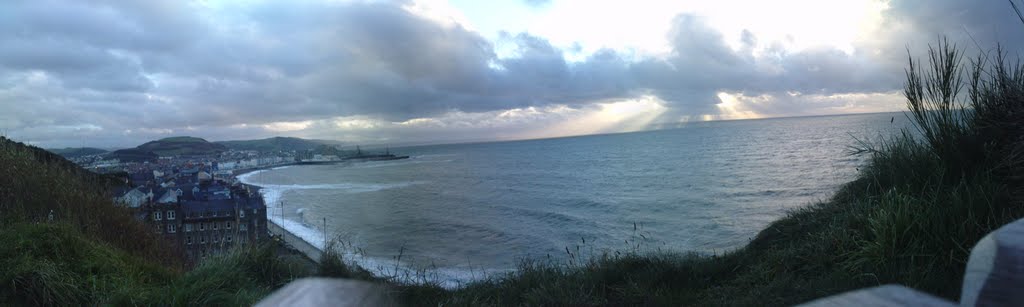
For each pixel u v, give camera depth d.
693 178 59.34
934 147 6.09
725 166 67.56
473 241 33.19
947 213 4.83
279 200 63.62
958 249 4.53
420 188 75.81
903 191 5.79
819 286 4.96
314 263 6.93
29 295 4.84
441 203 56.34
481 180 82.19
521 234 34.78
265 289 5.81
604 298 6.17
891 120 7.14
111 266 5.69
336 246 7.20
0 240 5.41
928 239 4.74
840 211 6.70
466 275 14.84
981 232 4.57
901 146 6.82
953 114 6.11
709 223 31.23
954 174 5.81
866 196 6.29
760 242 7.36
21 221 6.22
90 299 5.09
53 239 5.53
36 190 7.41
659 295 6.09
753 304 5.16
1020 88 5.64
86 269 5.40
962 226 4.60
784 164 60.00
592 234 32.38
